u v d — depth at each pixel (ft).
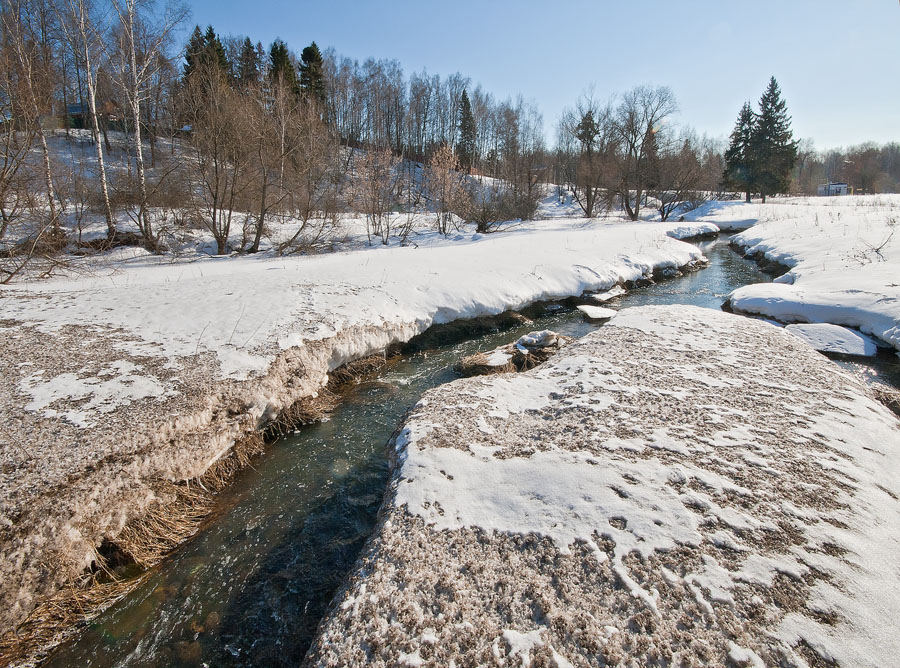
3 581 10.59
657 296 45.06
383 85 163.94
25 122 42.39
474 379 21.40
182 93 66.90
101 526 12.84
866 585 9.46
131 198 58.34
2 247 46.50
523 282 41.55
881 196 141.08
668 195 114.93
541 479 13.05
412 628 8.98
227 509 15.39
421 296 34.42
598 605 9.21
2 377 17.25
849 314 30.32
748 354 22.67
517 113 180.34
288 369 21.67
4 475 12.34
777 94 142.31
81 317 24.04
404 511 12.35
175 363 19.88
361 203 77.30
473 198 107.65
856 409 17.11
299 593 12.00
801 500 11.91
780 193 160.76
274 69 118.83
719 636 8.45
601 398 17.76
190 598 11.93
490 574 10.13
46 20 53.26
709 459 13.62
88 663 10.28
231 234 65.05
